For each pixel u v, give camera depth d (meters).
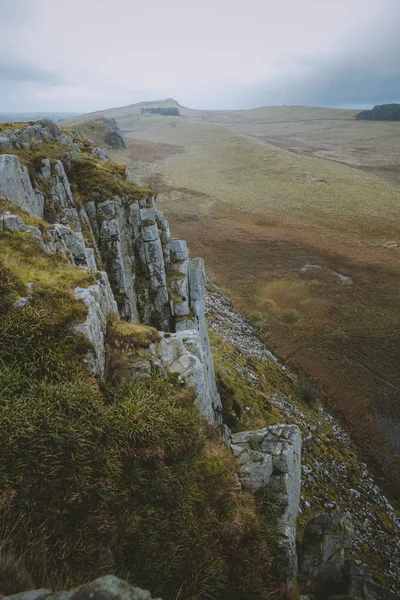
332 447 30.14
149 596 5.33
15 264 12.88
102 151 36.31
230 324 45.88
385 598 14.01
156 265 26.08
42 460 8.13
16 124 29.78
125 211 26.05
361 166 141.25
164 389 12.25
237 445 16.12
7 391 9.27
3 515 7.22
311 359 41.50
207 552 9.43
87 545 7.78
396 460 30.28
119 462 9.13
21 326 10.42
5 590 5.81
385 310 50.25
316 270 62.88
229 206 99.19
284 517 13.07
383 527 24.42
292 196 104.44
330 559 14.45
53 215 21.34
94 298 13.27
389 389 37.34
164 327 25.97
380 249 70.12
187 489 10.10
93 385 10.44
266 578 10.49
